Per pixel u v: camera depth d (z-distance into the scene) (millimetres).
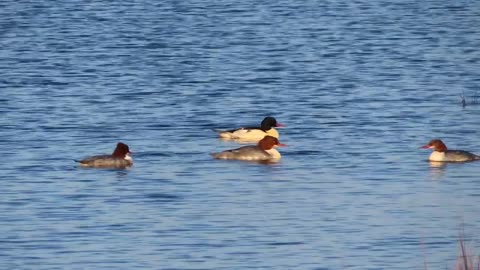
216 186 33250
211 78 53094
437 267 26141
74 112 44625
